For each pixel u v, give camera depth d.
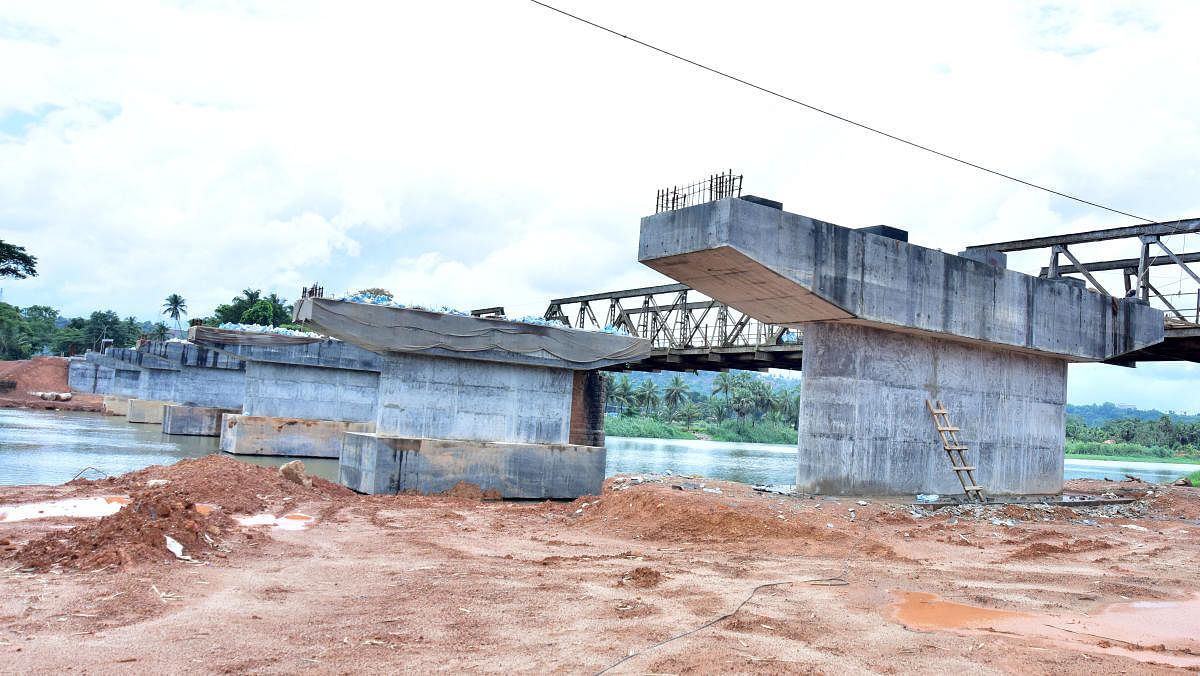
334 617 9.95
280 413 48.06
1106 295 28.56
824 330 23.16
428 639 9.02
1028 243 32.25
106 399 95.88
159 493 17.16
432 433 29.62
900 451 24.06
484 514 21.81
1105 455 183.12
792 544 16.88
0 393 109.06
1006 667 8.55
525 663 8.19
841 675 8.02
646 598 11.54
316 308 27.77
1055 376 28.44
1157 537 20.02
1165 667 8.77
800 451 23.31
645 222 20.98
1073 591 13.08
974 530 19.75
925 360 24.80
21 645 8.20
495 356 30.33
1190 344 31.70
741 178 19.44
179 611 9.88
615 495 21.36
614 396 178.62
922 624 10.54
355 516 20.50
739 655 8.59
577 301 56.69
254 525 17.77
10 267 113.31
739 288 21.42
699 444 128.12
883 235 22.95
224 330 46.22
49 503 18.38
